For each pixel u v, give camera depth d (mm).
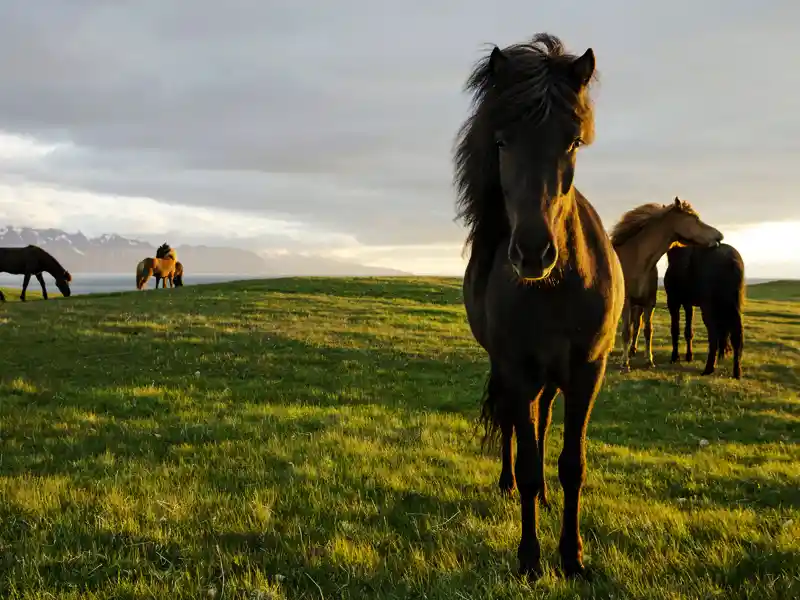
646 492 6902
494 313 4465
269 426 9859
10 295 42625
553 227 3680
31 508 5508
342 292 39219
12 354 16719
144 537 4914
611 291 4523
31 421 9648
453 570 4355
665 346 21438
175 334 20562
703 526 5438
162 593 3959
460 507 5949
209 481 6695
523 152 3746
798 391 14664
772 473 7812
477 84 4402
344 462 7590
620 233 15867
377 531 5172
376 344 20453
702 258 16359
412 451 8352
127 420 10195
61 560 4469
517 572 4391
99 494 6043
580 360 4398
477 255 4855
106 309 27078
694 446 10023
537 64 3914
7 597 3908
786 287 64875
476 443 9305
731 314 15906
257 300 32312
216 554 4602
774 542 4945
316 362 17328
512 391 4441
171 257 48688
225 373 15375
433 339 21938
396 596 3977
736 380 15523
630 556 4680
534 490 4391
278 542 4906
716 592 3990
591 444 9758
